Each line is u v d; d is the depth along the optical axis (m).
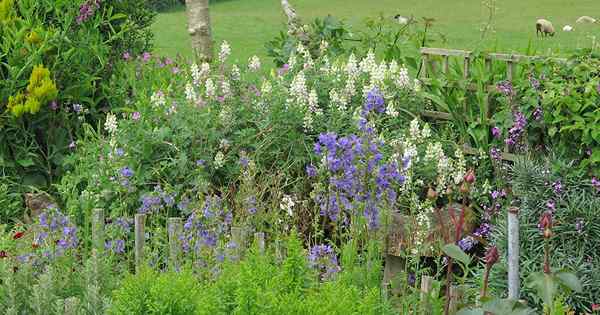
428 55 8.02
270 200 6.57
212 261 4.75
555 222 5.69
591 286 5.43
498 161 6.82
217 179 7.15
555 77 6.61
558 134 6.43
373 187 4.53
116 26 9.17
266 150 7.26
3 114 7.80
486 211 6.56
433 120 7.90
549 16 25.98
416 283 4.45
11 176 7.94
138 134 7.20
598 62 6.50
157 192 5.81
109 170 6.99
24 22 8.16
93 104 8.42
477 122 7.30
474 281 5.79
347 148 4.54
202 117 7.25
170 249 5.09
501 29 23.17
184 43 20.45
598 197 5.82
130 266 5.77
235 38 21.72
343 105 7.41
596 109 6.13
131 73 8.66
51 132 8.12
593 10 26.80
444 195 6.98
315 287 3.88
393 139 7.17
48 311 4.43
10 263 4.65
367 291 3.75
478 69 7.39
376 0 32.31
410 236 4.95
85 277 4.69
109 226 5.73
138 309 3.53
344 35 10.01
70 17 8.21
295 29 9.74
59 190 7.24
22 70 7.84
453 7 29.30
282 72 8.28
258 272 3.64
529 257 5.68
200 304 3.41
